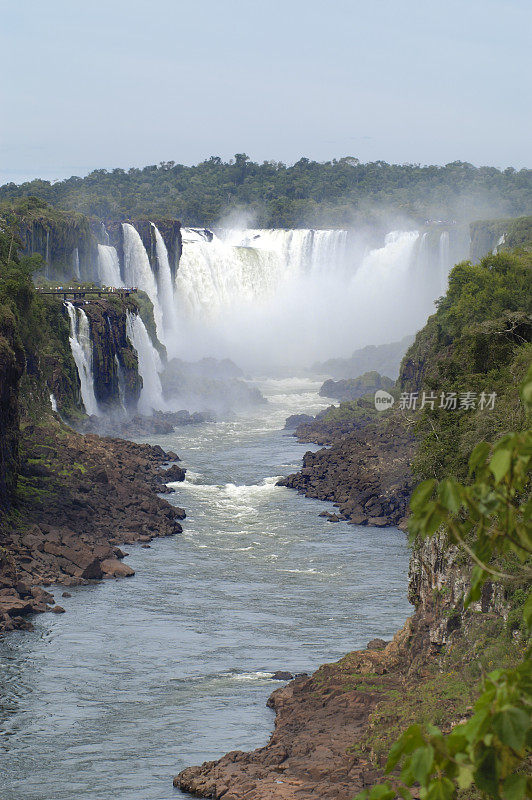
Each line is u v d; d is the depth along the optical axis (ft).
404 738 37.55
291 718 201.26
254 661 247.29
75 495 390.83
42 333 538.06
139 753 190.08
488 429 250.98
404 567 340.18
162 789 172.04
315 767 171.12
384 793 37.76
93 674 235.20
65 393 570.87
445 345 534.78
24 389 488.44
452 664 203.51
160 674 236.84
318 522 406.00
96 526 371.97
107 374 629.51
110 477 429.38
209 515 413.80
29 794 170.91
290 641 263.08
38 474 402.72
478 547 42.88
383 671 226.38
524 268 479.00
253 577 326.44
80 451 448.65
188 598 301.43
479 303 456.45
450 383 352.49
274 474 494.59
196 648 256.52
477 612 206.90
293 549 363.56
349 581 322.55
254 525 399.44
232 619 281.54
